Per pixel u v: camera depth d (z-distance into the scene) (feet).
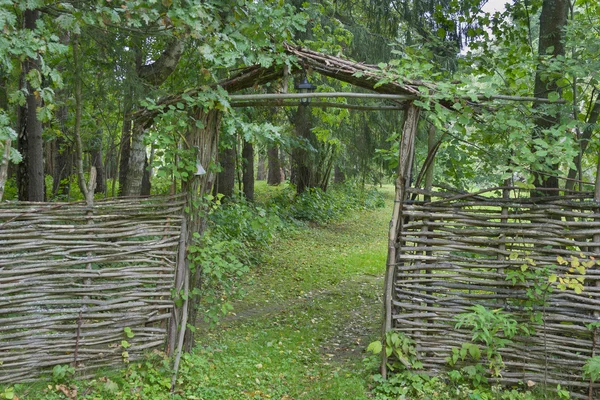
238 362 15.39
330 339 18.49
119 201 13.66
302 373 15.25
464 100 14.26
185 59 24.26
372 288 26.17
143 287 13.92
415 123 14.79
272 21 13.98
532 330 13.73
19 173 24.41
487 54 18.49
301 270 29.50
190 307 14.96
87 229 12.98
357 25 35.68
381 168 45.19
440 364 14.33
